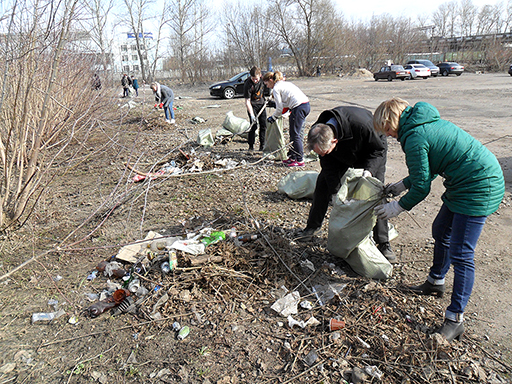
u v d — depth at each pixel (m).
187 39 36.94
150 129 10.30
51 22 3.93
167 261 3.26
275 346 2.50
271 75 6.05
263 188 5.44
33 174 4.23
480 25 69.06
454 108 12.52
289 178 5.17
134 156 7.41
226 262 3.20
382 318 2.66
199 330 2.66
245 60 39.59
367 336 2.51
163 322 2.74
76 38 5.48
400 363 2.28
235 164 6.61
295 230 3.95
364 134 3.09
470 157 2.25
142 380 2.29
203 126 10.98
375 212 2.74
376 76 30.45
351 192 3.28
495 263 3.36
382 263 3.12
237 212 4.58
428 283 2.88
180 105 17.45
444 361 2.28
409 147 2.33
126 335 2.65
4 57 4.12
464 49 47.19
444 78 29.41
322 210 3.64
